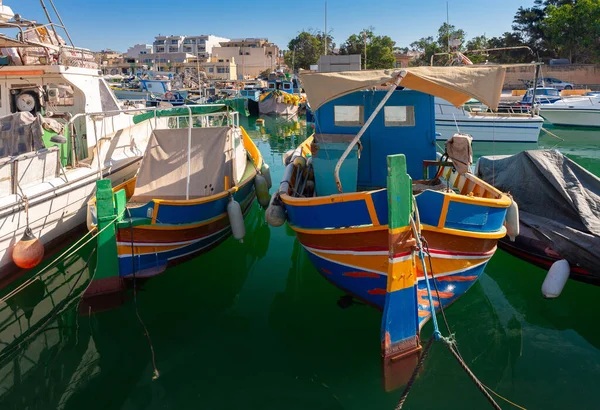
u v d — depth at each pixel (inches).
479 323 222.1
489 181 322.7
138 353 204.4
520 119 700.0
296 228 218.8
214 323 228.4
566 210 267.1
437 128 735.1
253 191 361.4
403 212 174.7
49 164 265.9
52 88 348.5
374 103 253.9
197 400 174.9
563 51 1776.6
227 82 1972.2
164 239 245.0
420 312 195.8
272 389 180.2
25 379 189.0
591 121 855.1
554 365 190.5
